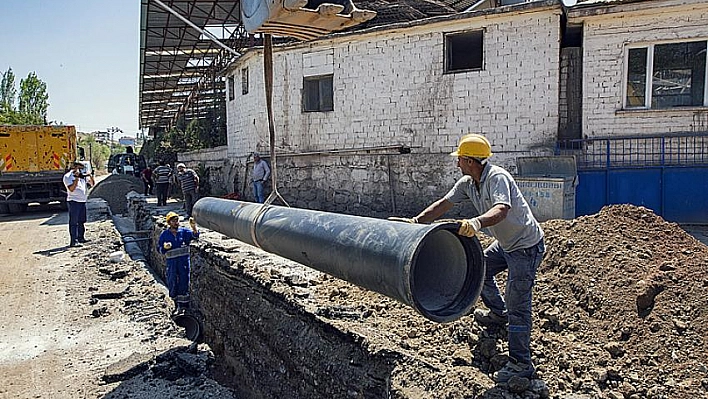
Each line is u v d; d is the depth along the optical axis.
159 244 8.44
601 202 10.35
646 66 10.30
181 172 13.92
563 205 8.78
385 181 12.60
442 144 11.99
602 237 4.79
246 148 15.71
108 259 10.97
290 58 13.83
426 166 12.09
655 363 3.42
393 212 12.48
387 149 12.59
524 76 11.06
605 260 4.43
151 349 6.88
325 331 4.56
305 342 4.77
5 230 14.96
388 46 12.43
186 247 8.41
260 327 5.68
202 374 6.48
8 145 17.31
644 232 4.93
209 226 6.05
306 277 5.88
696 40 9.96
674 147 10.11
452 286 3.26
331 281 5.71
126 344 7.04
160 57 22.03
